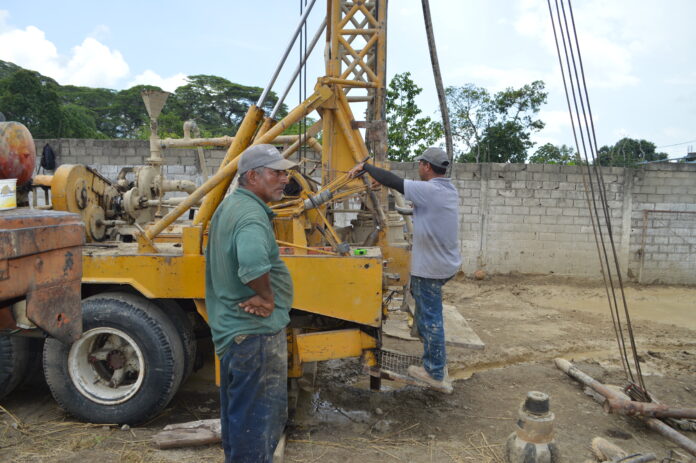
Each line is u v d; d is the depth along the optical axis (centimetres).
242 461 213
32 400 371
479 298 767
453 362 481
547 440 262
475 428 336
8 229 156
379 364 326
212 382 417
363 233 446
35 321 169
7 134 206
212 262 219
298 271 310
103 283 330
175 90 4900
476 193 879
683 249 884
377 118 409
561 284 859
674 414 321
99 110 4706
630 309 726
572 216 877
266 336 212
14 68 4672
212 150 861
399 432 329
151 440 308
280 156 222
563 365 450
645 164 895
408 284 406
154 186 478
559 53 332
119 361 332
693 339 584
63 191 362
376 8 409
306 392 394
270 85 353
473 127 1719
